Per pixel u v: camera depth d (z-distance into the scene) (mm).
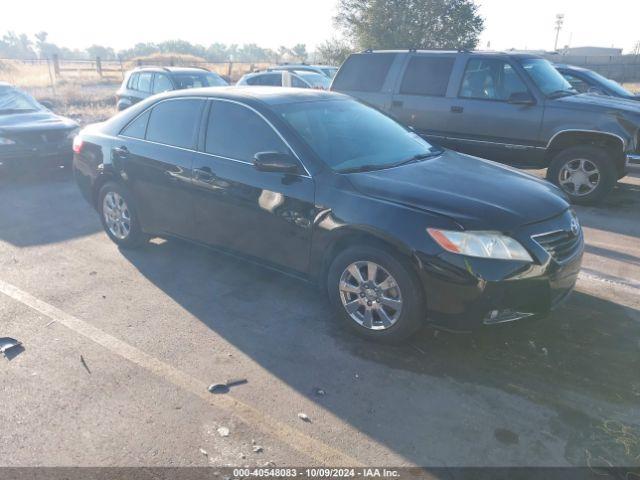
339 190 3729
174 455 2715
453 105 7625
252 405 3102
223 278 4844
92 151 5523
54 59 29375
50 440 2818
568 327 3967
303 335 3865
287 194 3959
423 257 3326
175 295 4508
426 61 7926
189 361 3539
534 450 2756
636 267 5172
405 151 4449
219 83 13414
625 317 4125
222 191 4367
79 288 4641
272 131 4156
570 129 6895
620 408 3068
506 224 3324
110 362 3520
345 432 2891
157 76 12773
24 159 8242
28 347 3701
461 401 3139
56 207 7191
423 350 3664
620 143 6711
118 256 5387
